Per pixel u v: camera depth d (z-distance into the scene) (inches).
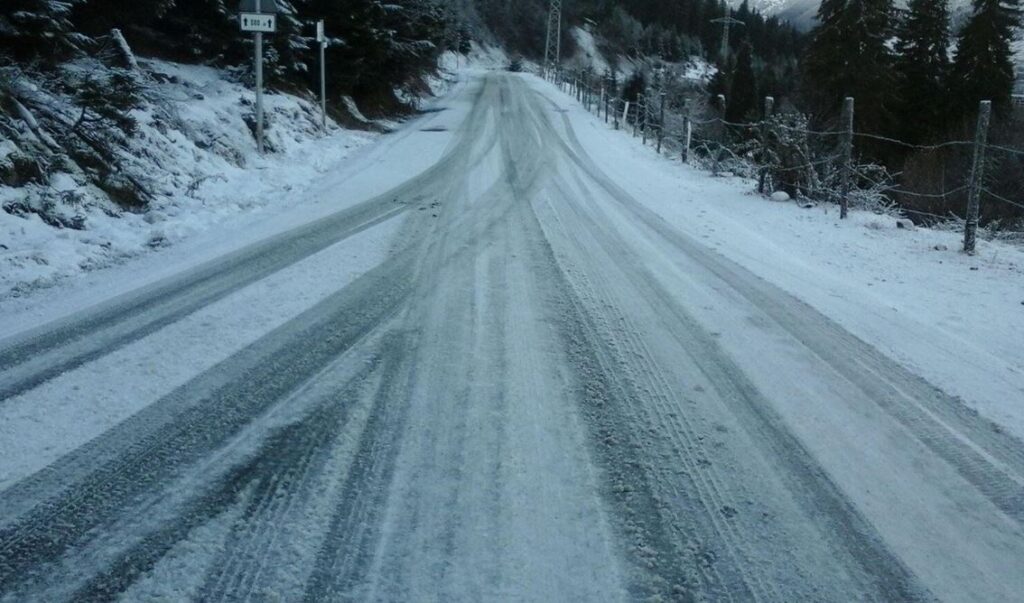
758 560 102.9
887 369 173.9
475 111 986.1
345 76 778.2
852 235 353.4
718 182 530.3
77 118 352.8
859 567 102.1
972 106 1151.6
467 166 514.6
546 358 172.2
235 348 174.7
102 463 122.8
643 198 428.5
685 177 553.0
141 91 412.5
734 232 344.8
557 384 157.9
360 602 92.7
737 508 115.0
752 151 550.6
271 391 151.3
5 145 292.7
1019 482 125.0
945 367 176.6
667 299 223.6
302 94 699.4
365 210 354.9
